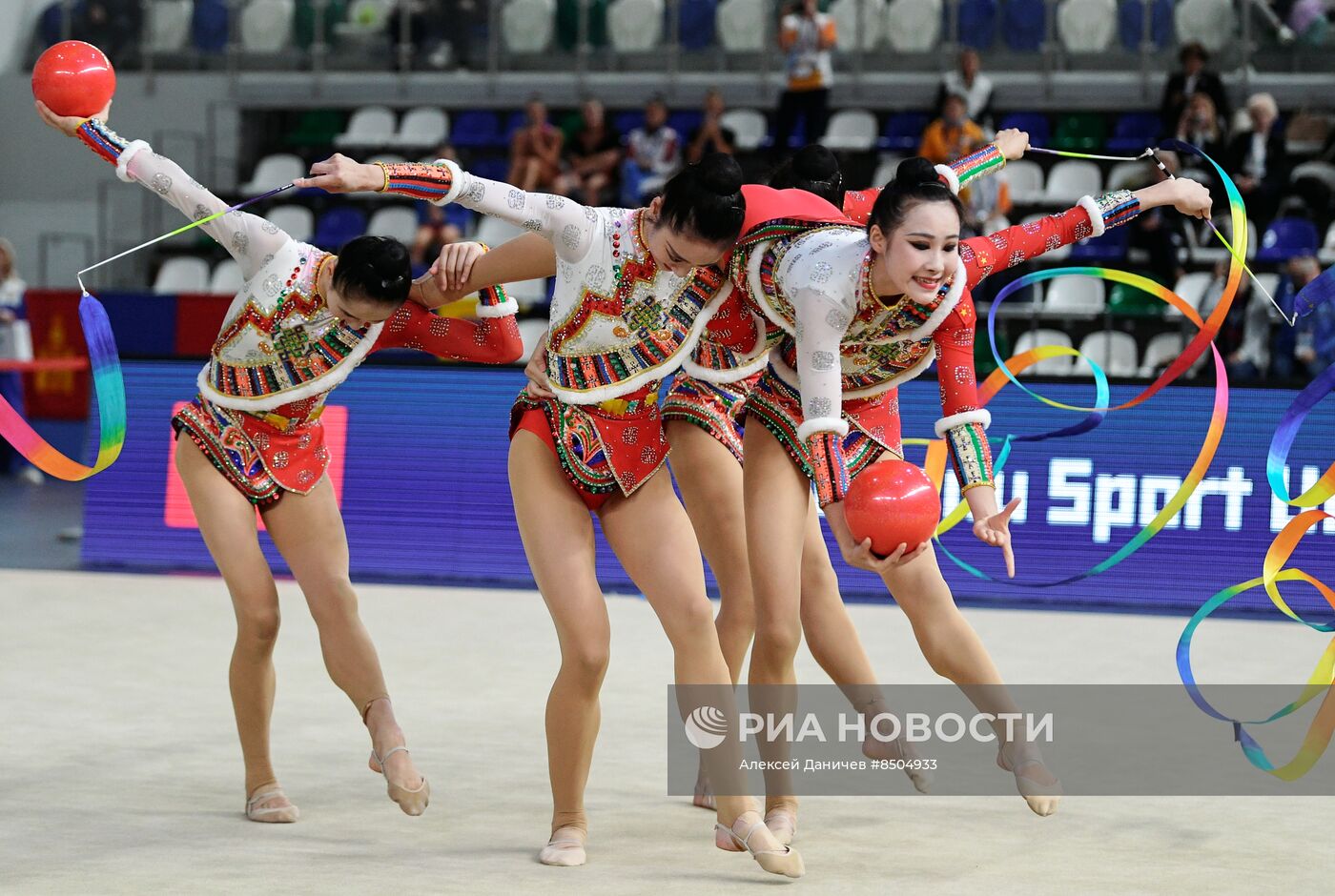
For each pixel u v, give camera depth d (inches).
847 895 154.7
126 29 729.0
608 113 675.4
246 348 176.1
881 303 160.9
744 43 680.4
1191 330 466.0
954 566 355.3
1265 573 188.4
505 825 181.3
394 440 378.6
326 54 712.4
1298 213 544.7
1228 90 623.8
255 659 179.2
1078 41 649.6
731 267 169.9
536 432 169.2
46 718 231.1
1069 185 603.8
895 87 659.4
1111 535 349.4
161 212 710.5
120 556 385.1
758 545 170.6
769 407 174.4
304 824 180.9
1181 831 181.0
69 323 626.2
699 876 161.2
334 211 652.7
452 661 279.1
